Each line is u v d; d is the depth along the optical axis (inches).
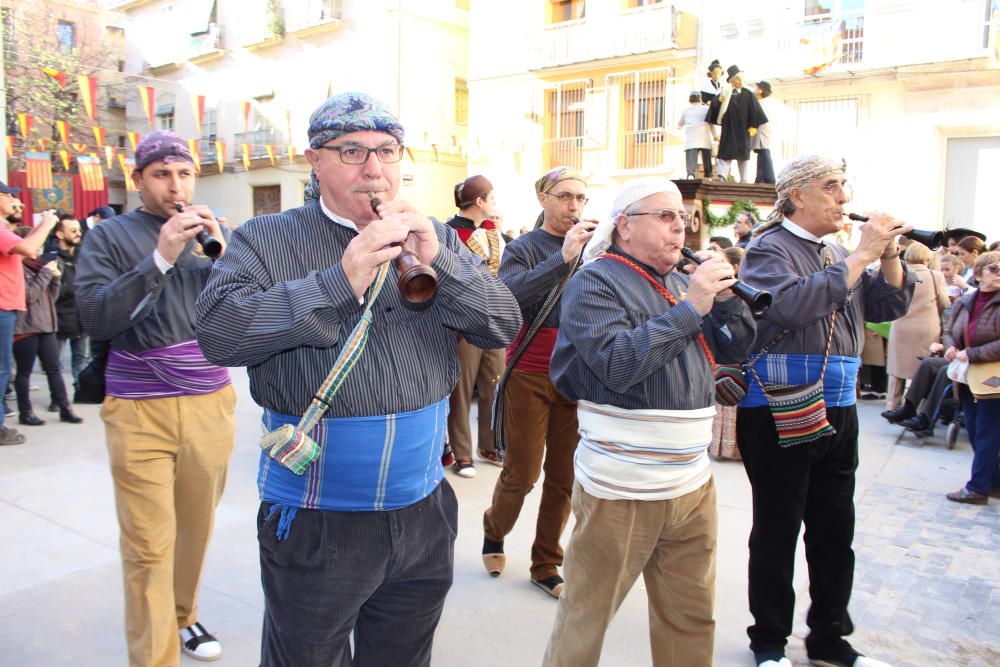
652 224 89.7
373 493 66.7
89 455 218.1
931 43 526.9
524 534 163.6
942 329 264.1
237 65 899.4
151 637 95.7
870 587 140.6
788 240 108.8
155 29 982.4
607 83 652.1
